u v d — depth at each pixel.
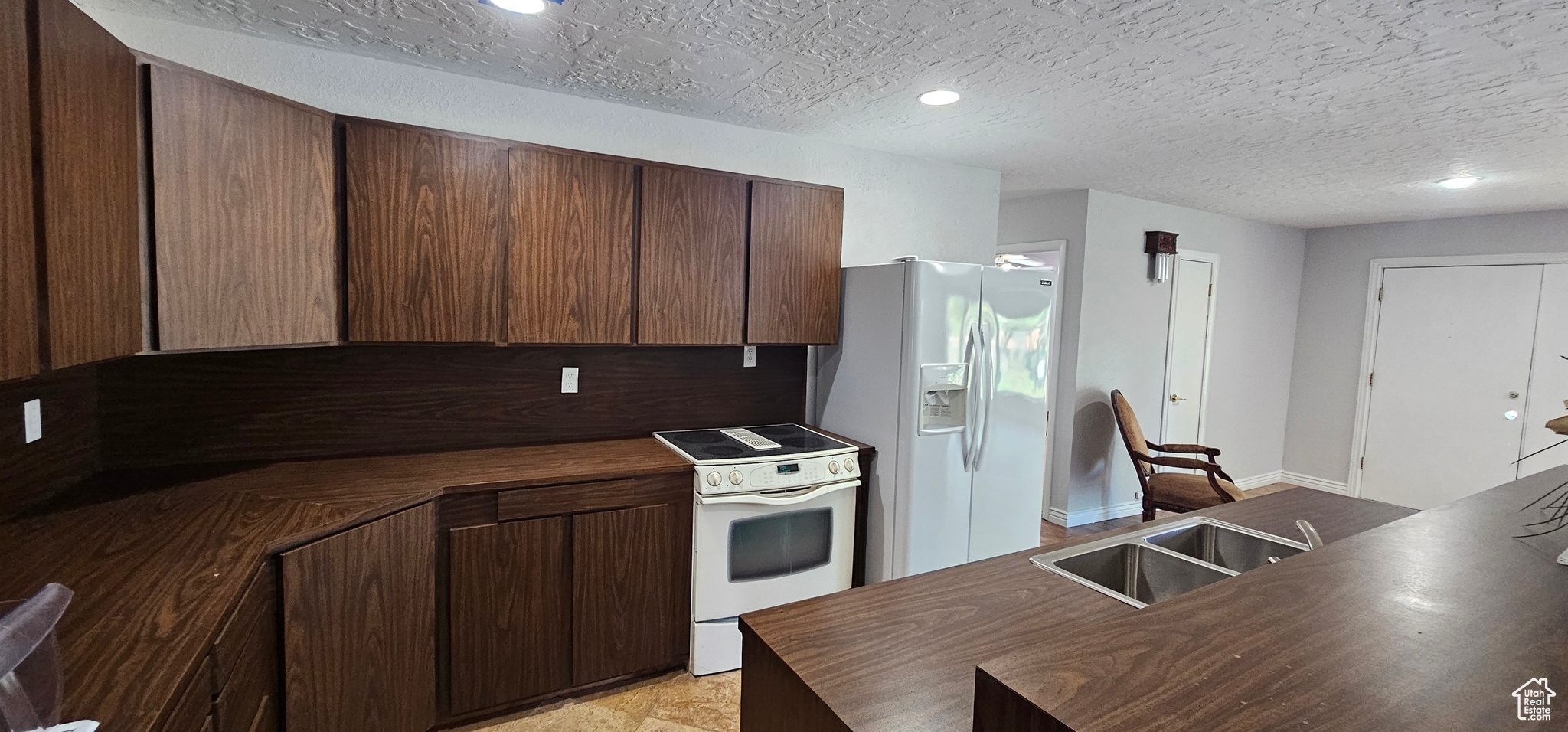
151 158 1.52
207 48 2.04
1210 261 4.85
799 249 2.79
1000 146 3.14
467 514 2.07
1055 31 1.87
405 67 2.30
